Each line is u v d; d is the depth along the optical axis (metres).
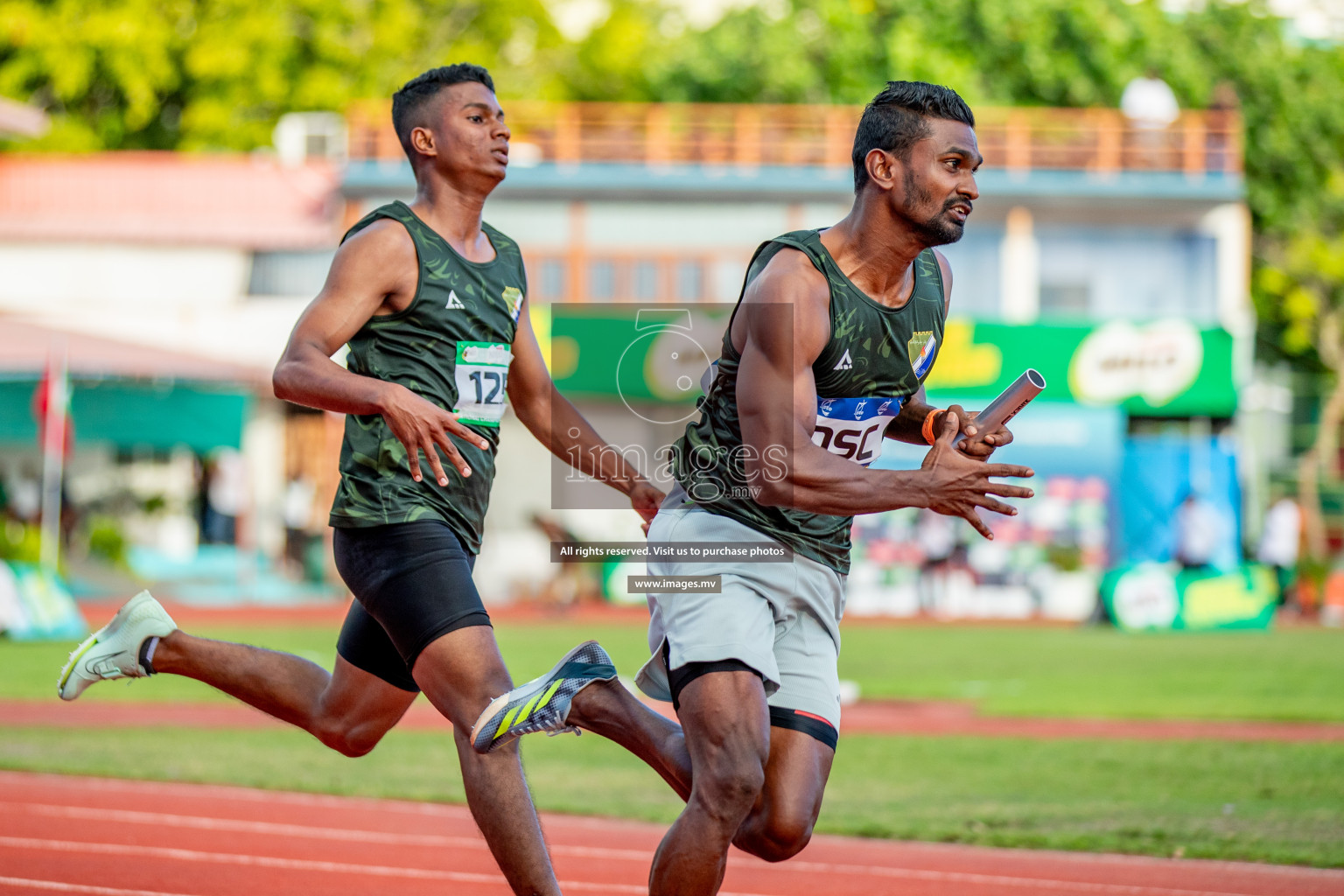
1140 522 91.19
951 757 33.00
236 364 74.94
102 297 101.25
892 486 13.27
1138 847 22.77
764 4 127.69
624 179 96.69
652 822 25.53
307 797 27.25
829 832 24.31
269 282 101.38
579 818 25.84
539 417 17.03
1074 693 45.44
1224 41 123.12
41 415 66.44
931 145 13.59
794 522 14.34
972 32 121.31
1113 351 89.88
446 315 15.73
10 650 53.44
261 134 121.56
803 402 13.53
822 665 14.52
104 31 113.50
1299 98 122.12
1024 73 120.75
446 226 16.05
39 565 60.31
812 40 124.81
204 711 40.41
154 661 17.22
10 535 65.38
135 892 19.45
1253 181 122.25
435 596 14.90
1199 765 31.75
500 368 16.14
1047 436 89.38
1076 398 90.19
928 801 27.41
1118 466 89.50
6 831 23.34
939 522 87.31
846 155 99.44
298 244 100.75
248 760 31.59
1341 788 28.72
